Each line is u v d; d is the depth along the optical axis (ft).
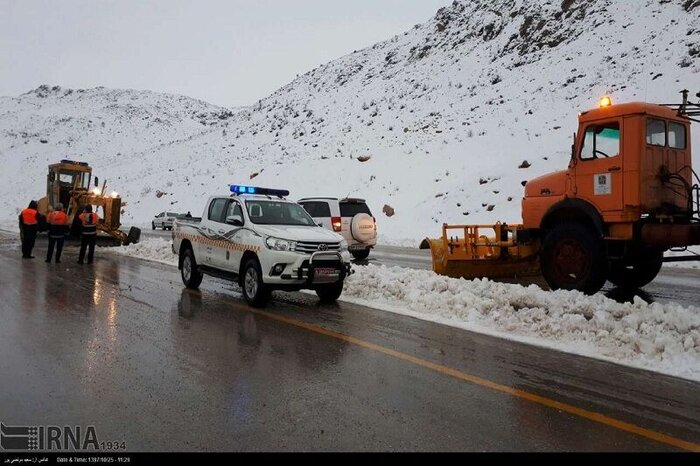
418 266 47.34
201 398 14.48
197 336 21.25
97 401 14.19
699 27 123.44
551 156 90.07
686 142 28.96
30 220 50.29
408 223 91.09
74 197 67.72
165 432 12.37
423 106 163.94
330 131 172.76
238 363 17.71
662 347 18.69
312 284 27.58
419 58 222.48
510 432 12.53
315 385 15.64
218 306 27.78
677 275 41.16
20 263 46.32
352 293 31.09
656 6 149.28
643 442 12.07
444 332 22.20
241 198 30.99
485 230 73.87
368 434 12.34
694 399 14.79
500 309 24.72
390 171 117.80
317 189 122.31
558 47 160.25
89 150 264.72
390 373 16.83
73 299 29.07
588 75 129.59
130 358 18.10
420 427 12.76
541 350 19.58
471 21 222.28
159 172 190.70
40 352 18.65
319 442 11.89
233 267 29.76
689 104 28.96
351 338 21.13
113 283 35.53
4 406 13.82
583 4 171.63
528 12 183.42
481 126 126.41
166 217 121.90
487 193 87.76
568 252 29.32
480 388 15.52
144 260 51.16
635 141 26.40
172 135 314.35
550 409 13.96
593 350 19.39
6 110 346.74
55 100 382.63
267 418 13.20
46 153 254.88
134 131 309.83
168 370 16.85
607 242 27.32
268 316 25.30
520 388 15.56
